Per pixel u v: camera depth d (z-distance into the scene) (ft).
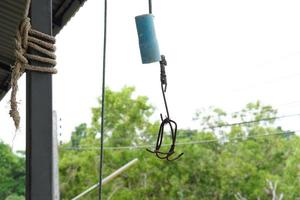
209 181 88.02
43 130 9.38
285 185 87.30
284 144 91.81
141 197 87.56
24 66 9.43
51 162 9.34
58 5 18.16
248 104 93.56
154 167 87.35
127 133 90.79
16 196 134.00
